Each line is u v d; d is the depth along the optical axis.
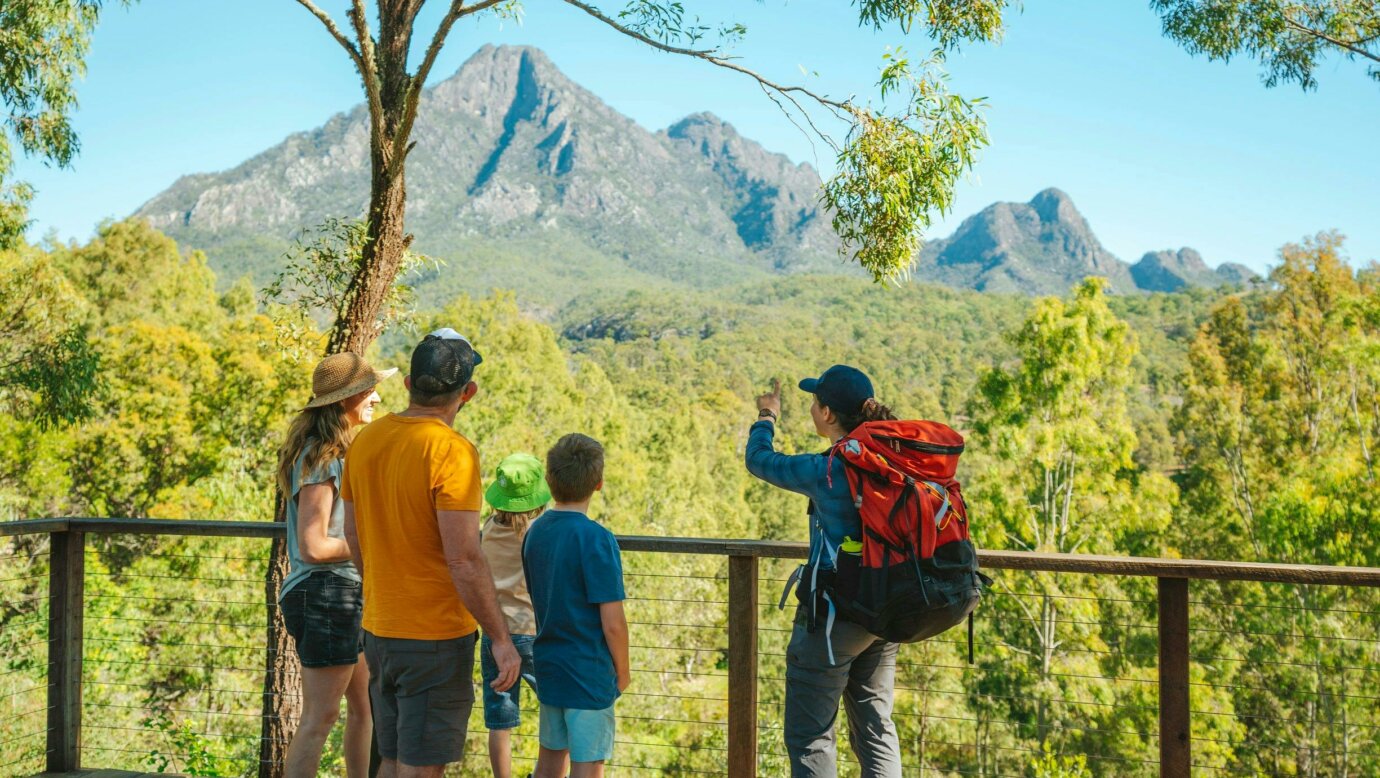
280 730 5.22
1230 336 30.98
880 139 6.36
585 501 2.86
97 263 47.19
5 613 13.38
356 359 3.02
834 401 2.78
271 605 5.25
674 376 133.50
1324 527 22.34
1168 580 2.96
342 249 6.64
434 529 2.54
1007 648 22.67
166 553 20.69
